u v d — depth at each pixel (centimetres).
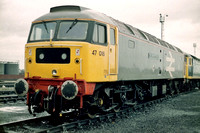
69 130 716
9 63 5116
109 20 902
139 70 1159
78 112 817
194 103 1440
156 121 893
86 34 774
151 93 1423
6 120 855
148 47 1289
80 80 735
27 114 973
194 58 2716
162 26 3394
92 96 816
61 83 752
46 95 778
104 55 828
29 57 827
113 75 895
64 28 795
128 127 788
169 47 1791
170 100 1603
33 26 862
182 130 768
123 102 1060
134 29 1255
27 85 773
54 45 769
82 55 748
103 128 761
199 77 3058
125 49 1010
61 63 767
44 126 766
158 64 1458
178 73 1962
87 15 802
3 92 1719
